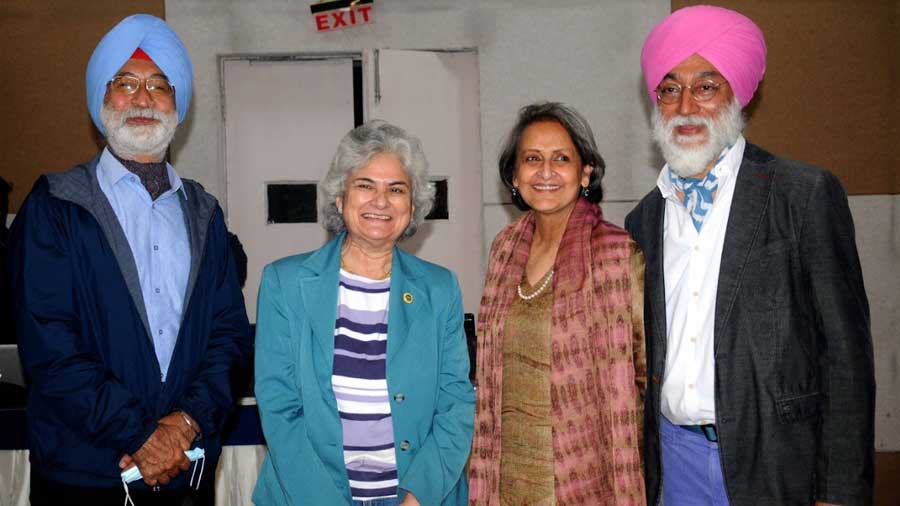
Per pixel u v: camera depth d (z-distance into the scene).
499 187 4.75
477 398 2.07
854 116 4.70
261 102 4.79
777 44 4.70
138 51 2.02
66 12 4.66
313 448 1.76
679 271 1.87
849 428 1.64
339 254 1.88
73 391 1.75
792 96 4.71
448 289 1.93
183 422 1.84
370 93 4.73
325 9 4.67
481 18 4.73
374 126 1.86
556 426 1.95
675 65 1.89
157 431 1.79
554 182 1.97
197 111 4.70
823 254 1.68
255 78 4.78
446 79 4.79
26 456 2.48
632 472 1.87
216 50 4.69
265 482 1.85
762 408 1.71
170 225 2.00
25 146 4.68
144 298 1.91
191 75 2.12
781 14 4.69
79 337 1.82
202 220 2.06
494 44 4.74
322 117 4.81
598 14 4.73
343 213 1.85
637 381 1.93
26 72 4.67
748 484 1.72
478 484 2.04
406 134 1.87
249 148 4.79
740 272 1.75
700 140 1.84
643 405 1.92
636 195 4.77
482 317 2.11
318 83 4.81
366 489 1.77
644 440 1.93
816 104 4.71
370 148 1.79
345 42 4.72
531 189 1.99
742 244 1.76
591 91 4.75
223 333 2.05
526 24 4.74
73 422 1.76
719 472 1.79
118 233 1.89
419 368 1.82
